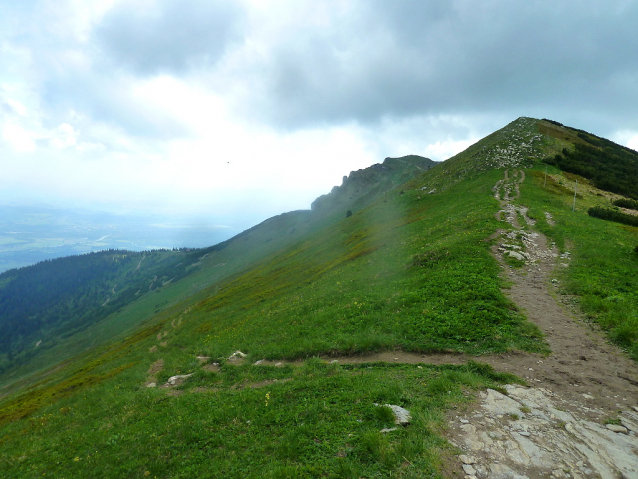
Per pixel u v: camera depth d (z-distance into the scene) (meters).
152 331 58.41
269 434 9.77
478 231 31.50
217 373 18.16
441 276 21.77
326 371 14.01
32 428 18.95
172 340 38.19
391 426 8.68
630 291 17.23
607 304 15.40
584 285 18.38
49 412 22.61
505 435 7.88
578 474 6.55
